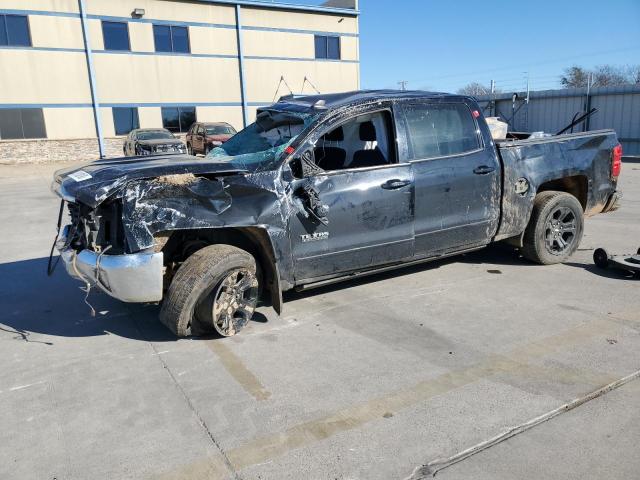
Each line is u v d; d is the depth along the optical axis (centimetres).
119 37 2689
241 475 263
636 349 381
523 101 2483
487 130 540
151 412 323
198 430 303
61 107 2617
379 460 270
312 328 443
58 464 277
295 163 437
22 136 2562
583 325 427
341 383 350
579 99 2248
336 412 316
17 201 1311
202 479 261
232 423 308
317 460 272
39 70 2545
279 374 365
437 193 500
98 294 553
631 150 2098
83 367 387
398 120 486
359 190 458
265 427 303
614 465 258
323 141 489
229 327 422
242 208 408
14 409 332
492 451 273
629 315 444
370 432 294
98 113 2683
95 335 446
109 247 386
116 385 359
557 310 462
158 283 384
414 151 490
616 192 636
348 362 379
